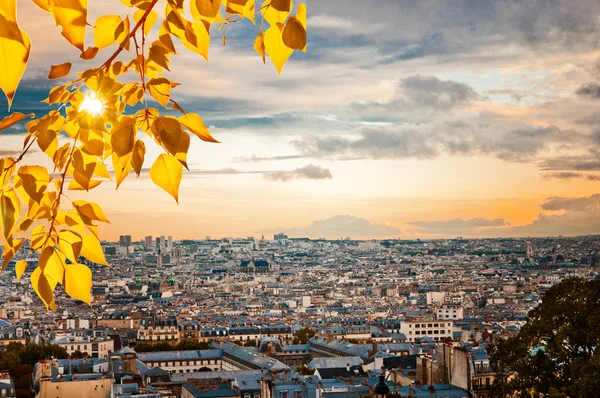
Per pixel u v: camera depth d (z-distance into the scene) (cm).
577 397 14012
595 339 15100
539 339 16138
